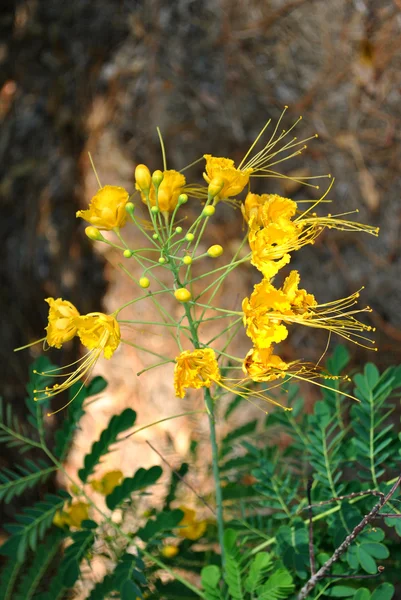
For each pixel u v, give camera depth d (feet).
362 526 2.52
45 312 5.66
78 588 2.95
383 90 4.90
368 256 4.99
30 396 2.97
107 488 3.05
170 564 2.93
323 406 2.88
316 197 5.09
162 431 5.32
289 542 2.71
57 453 2.89
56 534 2.92
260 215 2.68
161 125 5.27
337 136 5.02
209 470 3.14
